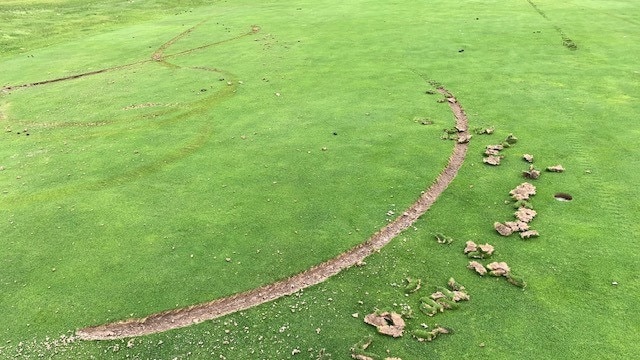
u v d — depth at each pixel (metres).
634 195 14.33
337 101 21.88
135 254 13.15
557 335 10.14
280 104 21.94
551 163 16.34
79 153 18.69
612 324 10.30
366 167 16.62
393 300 11.39
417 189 15.34
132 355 10.39
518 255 12.45
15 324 11.25
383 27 33.34
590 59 25.19
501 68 24.64
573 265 11.98
